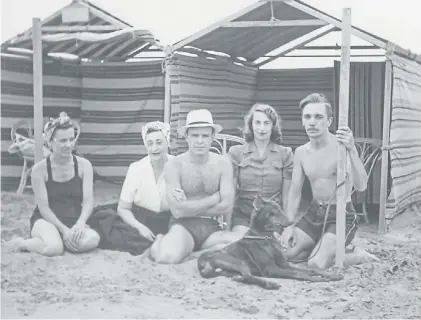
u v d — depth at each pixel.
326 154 5.91
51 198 6.20
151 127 6.18
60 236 6.12
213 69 7.86
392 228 7.20
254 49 8.38
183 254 5.86
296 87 8.79
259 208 5.58
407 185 7.52
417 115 7.76
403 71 7.18
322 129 5.92
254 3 6.67
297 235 5.93
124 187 6.21
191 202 5.94
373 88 7.54
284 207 6.11
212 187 6.01
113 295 5.07
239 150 6.17
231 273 5.52
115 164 8.26
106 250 6.18
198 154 5.98
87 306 4.86
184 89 7.35
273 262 5.59
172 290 5.21
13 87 8.27
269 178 6.08
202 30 7.04
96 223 6.27
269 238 5.60
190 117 6.02
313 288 5.33
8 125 8.22
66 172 6.21
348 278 5.56
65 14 7.29
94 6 7.26
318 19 6.33
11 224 6.75
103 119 8.35
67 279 5.41
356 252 6.06
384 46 6.77
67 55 8.50
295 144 8.68
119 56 8.49
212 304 4.95
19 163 8.19
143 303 4.93
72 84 8.46
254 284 5.36
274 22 6.54
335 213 5.90
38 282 5.30
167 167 6.02
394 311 4.90
